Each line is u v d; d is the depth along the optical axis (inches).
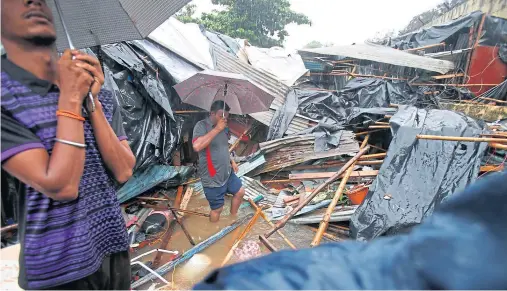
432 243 19.6
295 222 190.1
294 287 20.3
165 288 126.9
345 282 20.1
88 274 54.5
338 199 189.3
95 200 57.2
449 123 234.7
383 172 195.2
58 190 46.5
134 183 208.2
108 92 65.4
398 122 240.1
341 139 260.7
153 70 234.1
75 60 48.6
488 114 370.0
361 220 169.6
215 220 187.6
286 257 24.5
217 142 172.1
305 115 317.7
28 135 45.9
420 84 497.4
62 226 51.0
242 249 158.9
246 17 755.4
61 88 47.6
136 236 168.4
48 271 50.8
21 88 46.2
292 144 260.2
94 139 56.6
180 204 214.2
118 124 66.6
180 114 251.8
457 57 521.0
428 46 548.7
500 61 494.9
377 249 22.7
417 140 210.5
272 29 805.9
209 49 324.2
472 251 18.0
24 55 47.2
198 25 359.6
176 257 147.0
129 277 67.9
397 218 166.7
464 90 475.8
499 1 541.6
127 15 82.4
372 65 573.0
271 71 373.7
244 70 335.6
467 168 188.5
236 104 208.5
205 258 150.9
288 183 248.2
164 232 175.2
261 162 255.8
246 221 192.2
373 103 379.9
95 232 57.0
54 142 48.1
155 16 85.7
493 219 19.3
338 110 333.4
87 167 55.6
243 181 242.1
